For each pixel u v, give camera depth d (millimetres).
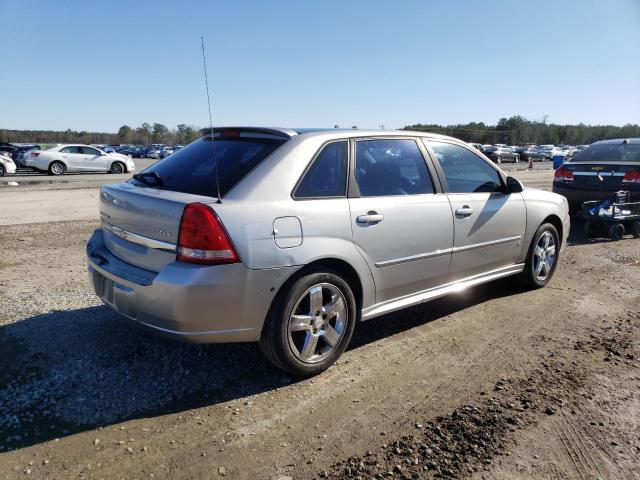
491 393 3365
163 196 3250
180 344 3955
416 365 3766
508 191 5066
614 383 3527
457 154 4691
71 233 8383
